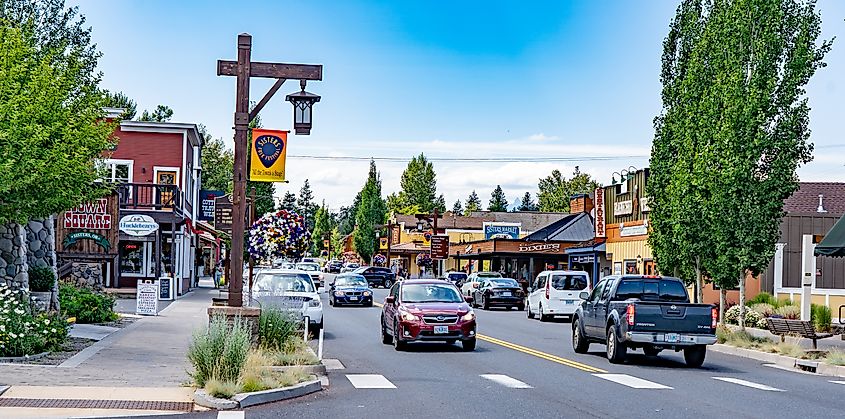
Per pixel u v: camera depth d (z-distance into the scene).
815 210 43.25
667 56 30.91
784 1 26.80
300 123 18.17
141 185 41.62
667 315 19.75
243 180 17.91
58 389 13.56
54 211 20.98
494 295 44.88
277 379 14.71
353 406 13.31
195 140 50.50
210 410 12.70
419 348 23.62
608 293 21.58
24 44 19.80
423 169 147.25
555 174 123.94
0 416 11.48
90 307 25.94
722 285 27.72
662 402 14.11
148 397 13.34
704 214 27.52
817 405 14.23
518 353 22.41
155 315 30.36
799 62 26.28
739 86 26.62
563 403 13.83
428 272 83.75
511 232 87.19
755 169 26.98
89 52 35.34
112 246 40.16
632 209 46.66
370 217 122.12
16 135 17.95
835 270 38.56
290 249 37.47
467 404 13.62
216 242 59.78
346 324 32.31
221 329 14.67
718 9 28.52
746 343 24.62
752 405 14.02
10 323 17.41
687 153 28.55
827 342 26.62
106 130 21.64
